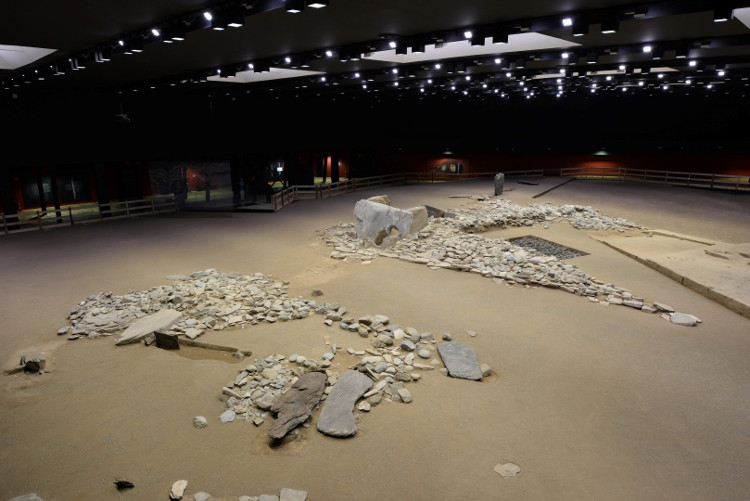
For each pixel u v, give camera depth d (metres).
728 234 17.19
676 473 4.98
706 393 6.54
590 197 25.19
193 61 15.84
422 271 12.27
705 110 33.03
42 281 11.54
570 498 4.63
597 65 19.30
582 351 7.81
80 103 21.47
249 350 7.71
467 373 6.94
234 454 5.30
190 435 5.62
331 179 39.94
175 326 8.57
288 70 21.31
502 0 9.19
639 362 7.44
